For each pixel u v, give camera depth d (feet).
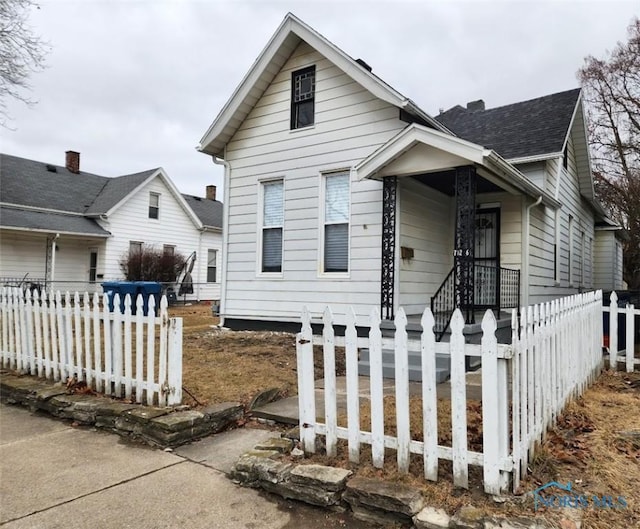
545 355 10.91
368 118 27.17
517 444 8.46
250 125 32.27
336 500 8.89
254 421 14.44
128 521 8.55
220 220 84.53
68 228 58.54
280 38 29.30
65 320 17.28
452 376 8.71
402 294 24.70
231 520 8.61
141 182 67.51
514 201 27.89
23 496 9.53
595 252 60.95
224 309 32.94
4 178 61.77
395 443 9.47
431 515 7.82
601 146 64.95
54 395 15.60
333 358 10.28
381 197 26.35
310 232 29.19
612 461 9.82
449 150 20.38
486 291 25.48
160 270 64.34
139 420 13.04
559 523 7.30
